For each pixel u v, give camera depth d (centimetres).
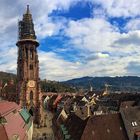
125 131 7525
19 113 10156
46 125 15812
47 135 12975
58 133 10581
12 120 7850
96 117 7562
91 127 7319
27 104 16088
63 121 10669
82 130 7288
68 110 16438
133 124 7600
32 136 12681
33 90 16388
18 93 16512
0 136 5919
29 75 16488
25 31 16812
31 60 16650
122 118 7706
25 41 16625
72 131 8125
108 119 7625
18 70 17025
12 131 6700
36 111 15962
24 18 17012
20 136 7238
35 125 15550
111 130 7438
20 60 16900
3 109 8206
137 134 7419
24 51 16662
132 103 15712
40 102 16175
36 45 16888
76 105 16938
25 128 8881
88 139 7100
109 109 17825
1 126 6200
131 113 7806
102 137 7231
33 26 17038
